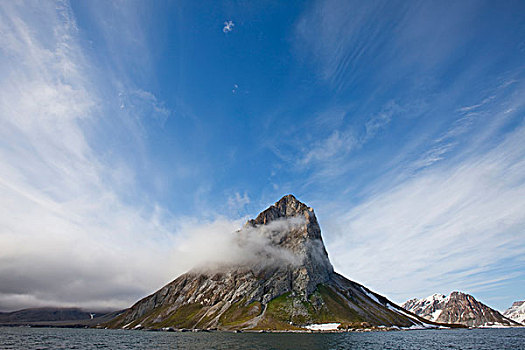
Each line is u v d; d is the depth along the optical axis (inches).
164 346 5871.1
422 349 5546.3
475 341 7657.5
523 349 5797.2
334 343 6387.8
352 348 5452.8
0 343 6003.9
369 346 5871.1
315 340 7209.6
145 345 6058.1
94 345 6038.4
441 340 7731.3
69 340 7253.9
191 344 6245.1
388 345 6141.7
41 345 5821.9
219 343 6441.9
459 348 5861.2
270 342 6648.6
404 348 5634.8
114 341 7086.6
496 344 6870.1
